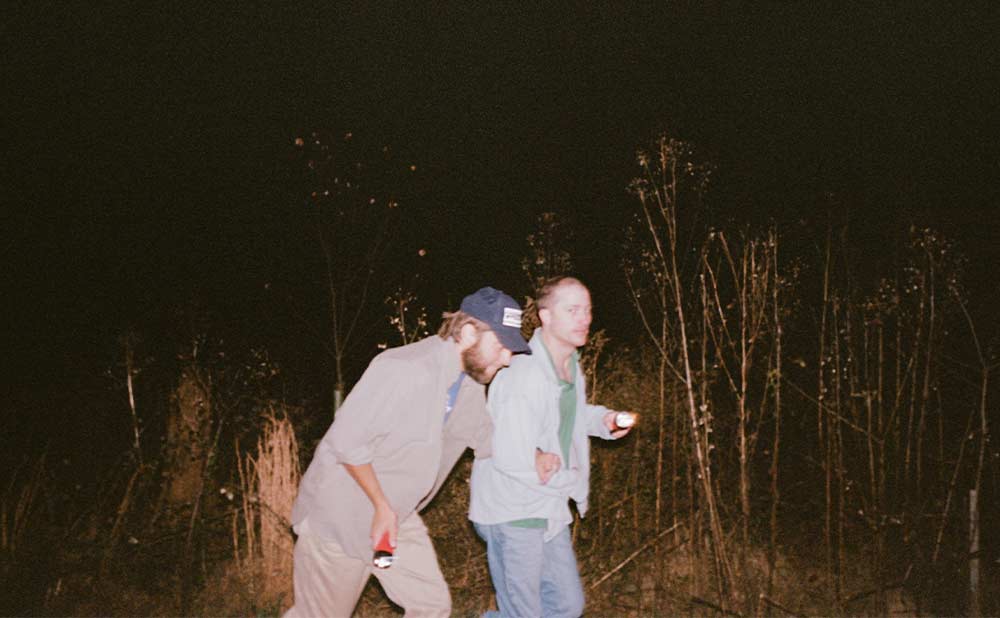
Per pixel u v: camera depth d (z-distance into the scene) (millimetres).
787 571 5801
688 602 5461
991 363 7266
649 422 6160
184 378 6590
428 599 3900
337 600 3793
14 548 5758
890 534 6109
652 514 6078
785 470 6777
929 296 5906
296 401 7469
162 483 6305
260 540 5977
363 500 3691
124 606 5371
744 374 5594
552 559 4176
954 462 6426
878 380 5879
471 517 4133
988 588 5516
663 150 5598
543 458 3951
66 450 7305
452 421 3979
